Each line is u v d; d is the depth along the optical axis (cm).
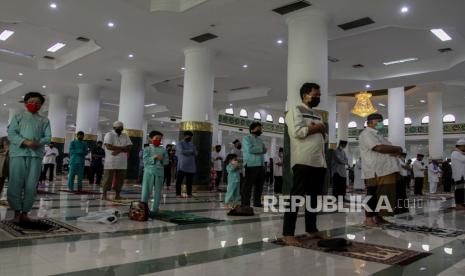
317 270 270
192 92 1038
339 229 470
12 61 1273
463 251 348
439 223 545
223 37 959
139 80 1317
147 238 371
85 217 459
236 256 307
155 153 537
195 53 1046
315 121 365
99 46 1066
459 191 770
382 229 474
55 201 673
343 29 858
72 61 1236
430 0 708
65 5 795
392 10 759
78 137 916
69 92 1777
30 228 396
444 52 1084
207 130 1035
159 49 1075
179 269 264
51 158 1296
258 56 1114
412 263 298
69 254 296
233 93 1830
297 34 782
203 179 1029
